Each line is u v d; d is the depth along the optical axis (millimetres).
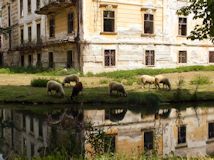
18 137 12227
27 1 44812
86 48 32469
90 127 11406
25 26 45781
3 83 26391
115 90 19688
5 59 55062
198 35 14477
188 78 29000
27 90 21922
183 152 10406
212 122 14648
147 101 18219
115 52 33656
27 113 16406
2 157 9859
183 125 14078
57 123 14000
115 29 33625
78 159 7730
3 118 15398
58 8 35125
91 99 18828
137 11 34719
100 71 33000
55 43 35438
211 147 11078
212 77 29359
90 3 32562
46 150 9633
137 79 26703
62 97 19250
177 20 37125
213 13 13461
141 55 34969
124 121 14648
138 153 9453
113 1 33375
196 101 19609
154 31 35781
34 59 42812
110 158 7750
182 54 37656
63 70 33062
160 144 11273
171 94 20047
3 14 55656
